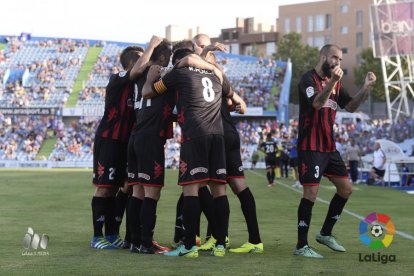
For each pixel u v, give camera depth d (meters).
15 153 62.44
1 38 80.56
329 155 9.11
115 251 9.19
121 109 9.40
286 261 8.30
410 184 31.69
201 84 8.80
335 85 8.89
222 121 9.29
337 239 10.69
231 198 20.86
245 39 115.69
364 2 101.81
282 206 17.97
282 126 59.84
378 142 31.44
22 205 17.41
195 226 8.75
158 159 8.99
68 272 7.31
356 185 31.69
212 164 8.84
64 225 12.50
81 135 63.69
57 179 33.06
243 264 8.02
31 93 70.62
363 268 7.77
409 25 45.53
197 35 9.85
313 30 107.56
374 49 47.38
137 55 9.73
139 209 9.17
